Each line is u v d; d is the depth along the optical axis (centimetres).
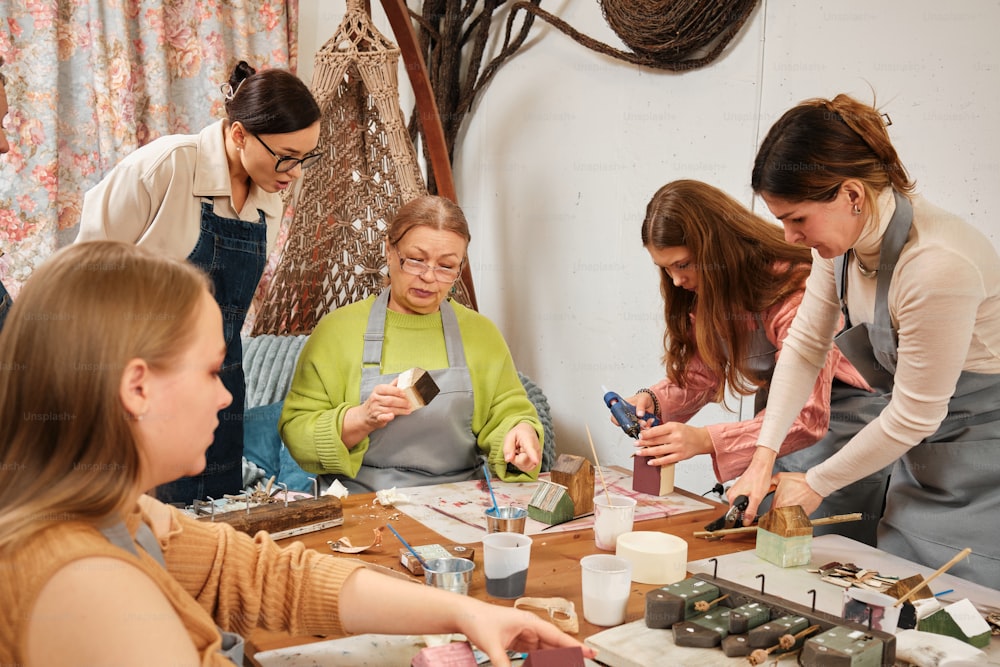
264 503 162
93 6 322
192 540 107
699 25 260
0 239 321
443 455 211
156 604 74
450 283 213
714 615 118
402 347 216
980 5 191
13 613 71
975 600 131
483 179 381
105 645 70
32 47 317
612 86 305
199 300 82
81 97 331
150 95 341
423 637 114
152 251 84
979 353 152
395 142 317
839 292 165
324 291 331
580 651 99
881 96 214
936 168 203
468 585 129
